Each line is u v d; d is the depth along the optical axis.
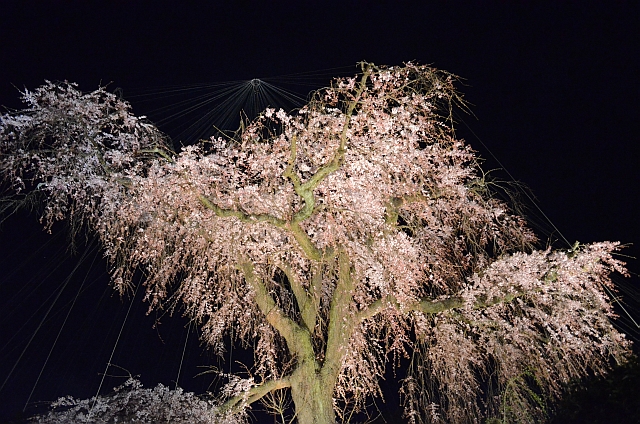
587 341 8.68
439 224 9.74
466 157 9.23
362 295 9.87
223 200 8.88
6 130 8.25
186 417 9.26
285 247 9.46
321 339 10.03
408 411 9.84
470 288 9.38
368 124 8.48
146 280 9.37
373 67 7.65
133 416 9.20
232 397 9.65
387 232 8.77
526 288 8.98
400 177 8.98
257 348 9.93
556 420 7.98
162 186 8.70
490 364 9.77
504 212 9.64
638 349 8.71
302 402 9.10
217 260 9.30
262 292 9.57
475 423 9.73
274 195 8.97
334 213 8.74
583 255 8.83
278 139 8.87
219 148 9.23
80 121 8.72
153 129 9.41
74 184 8.73
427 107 8.42
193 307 9.67
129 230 9.24
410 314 9.67
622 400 7.35
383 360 9.78
